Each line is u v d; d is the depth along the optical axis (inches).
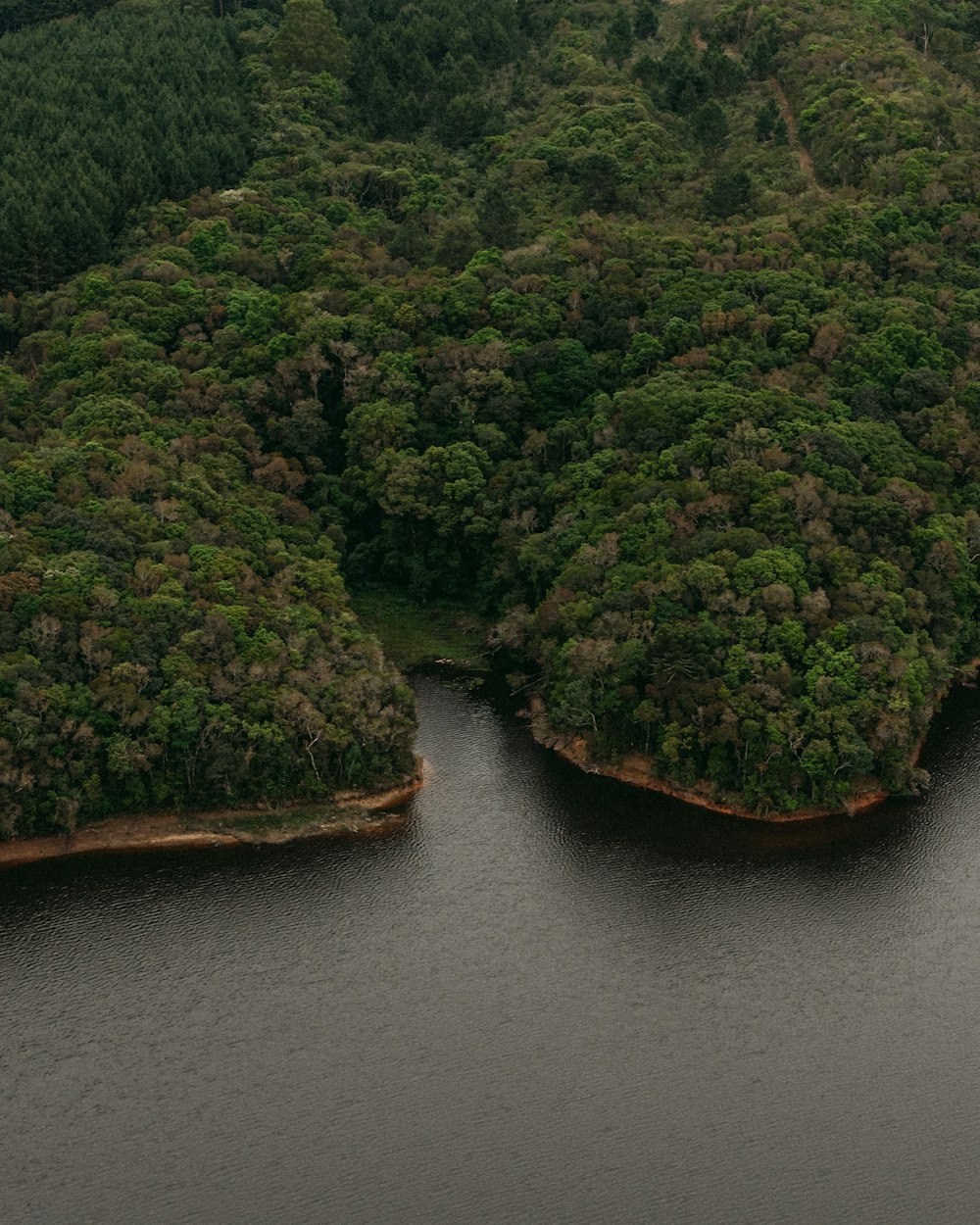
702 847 5610.2
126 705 5644.7
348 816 5816.9
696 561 6333.7
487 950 4990.2
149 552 6427.2
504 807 5930.1
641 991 4785.9
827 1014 4687.5
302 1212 3922.2
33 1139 4148.6
